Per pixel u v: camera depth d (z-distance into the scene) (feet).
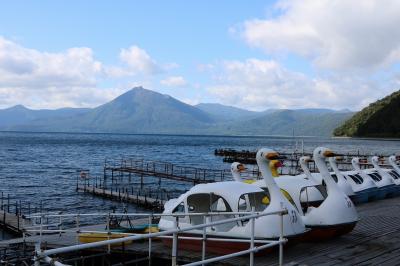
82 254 39.58
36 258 17.28
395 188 68.59
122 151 352.49
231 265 30.83
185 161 253.24
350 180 62.44
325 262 31.19
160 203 95.04
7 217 77.92
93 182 153.48
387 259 31.99
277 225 31.99
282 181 43.21
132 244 39.27
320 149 38.78
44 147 398.62
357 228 43.42
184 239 35.96
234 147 465.47
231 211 35.12
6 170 192.95
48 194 125.08
